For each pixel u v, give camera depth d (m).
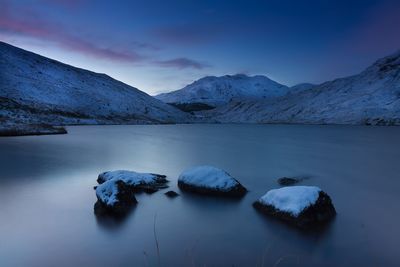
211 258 8.58
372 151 38.09
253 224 11.13
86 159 27.75
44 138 50.50
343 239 9.88
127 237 10.00
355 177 20.97
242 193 15.39
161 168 23.72
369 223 11.39
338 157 32.03
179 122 169.38
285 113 198.25
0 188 16.27
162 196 14.79
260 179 19.88
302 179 20.09
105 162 26.20
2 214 12.12
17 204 13.44
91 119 123.12
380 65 195.25
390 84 167.12
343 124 146.88
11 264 8.15
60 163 25.14
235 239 9.86
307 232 10.41
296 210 11.26
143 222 11.38
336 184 18.73
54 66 162.62
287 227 10.83
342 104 171.25
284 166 25.59
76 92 146.62
